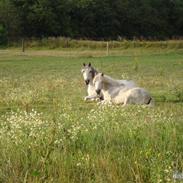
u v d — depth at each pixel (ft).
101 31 288.71
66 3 268.62
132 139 36.68
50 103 63.52
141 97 60.70
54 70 118.62
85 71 68.74
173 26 327.26
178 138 36.83
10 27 244.42
